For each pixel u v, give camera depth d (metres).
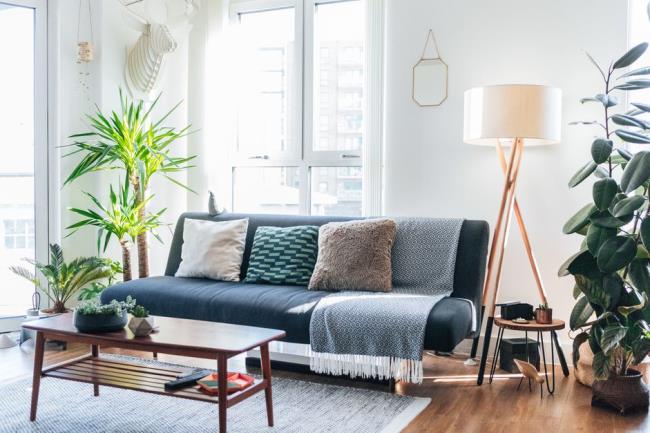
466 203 4.07
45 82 4.44
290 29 4.81
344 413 2.90
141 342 2.56
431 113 4.15
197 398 2.47
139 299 3.66
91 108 4.53
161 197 4.90
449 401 3.10
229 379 2.64
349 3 4.61
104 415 2.87
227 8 4.87
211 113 4.88
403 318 2.99
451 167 4.11
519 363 3.31
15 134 4.48
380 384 3.34
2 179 4.49
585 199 3.79
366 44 4.32
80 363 2.95
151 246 4.88
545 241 3.88
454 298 3.41
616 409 2.96
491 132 3.34
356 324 3.06
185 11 4.75
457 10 4.07
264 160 4.86
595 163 3.03
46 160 4.46
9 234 4.51
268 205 4.91
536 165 3.89
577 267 3.05
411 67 4.20
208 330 2.76
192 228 4.20
